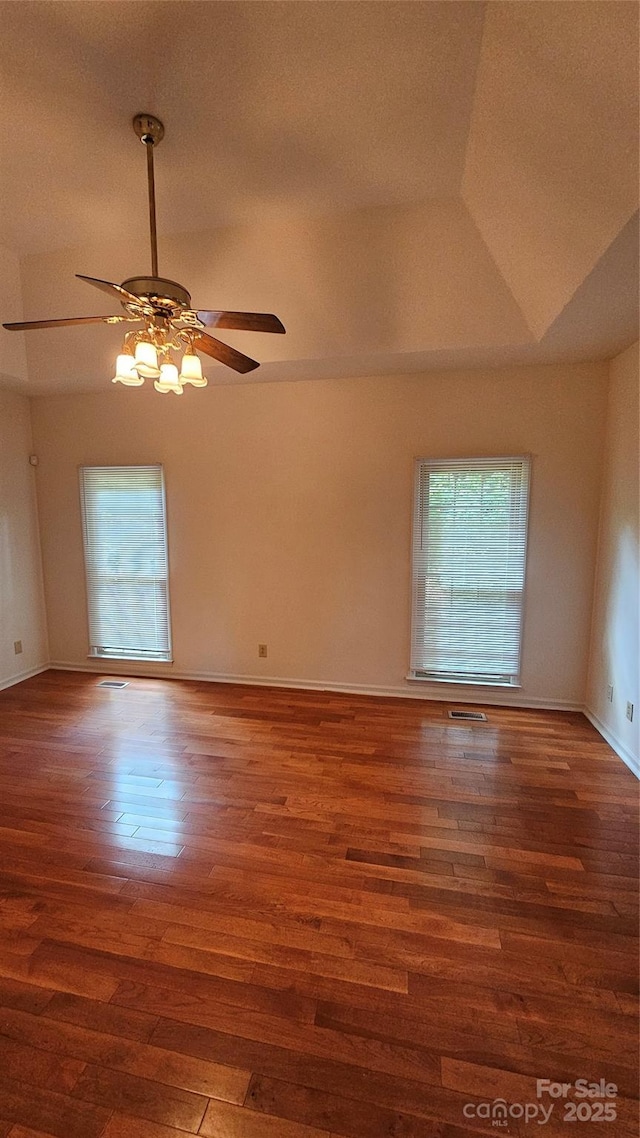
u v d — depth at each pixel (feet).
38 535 15.10
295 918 5.99
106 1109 4.08
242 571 13.83
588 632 11.96
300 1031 4.68
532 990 5.08
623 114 4.92
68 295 10.36
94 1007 4.91
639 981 5.17
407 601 12.88
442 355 10.62
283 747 10.32
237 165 7.51
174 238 9.18
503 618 12.32
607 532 11.04
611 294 7.59
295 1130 3.94
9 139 7.02
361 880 6.59
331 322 9.97
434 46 5.53
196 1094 4.18
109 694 13.39
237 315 6.28
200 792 8.69
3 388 13.46
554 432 11.57
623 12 4.19
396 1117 4.03
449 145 7.00
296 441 13.01
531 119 5.75
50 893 6.40
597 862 6.93
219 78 6.05
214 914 6.06
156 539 14.25
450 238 8.38
